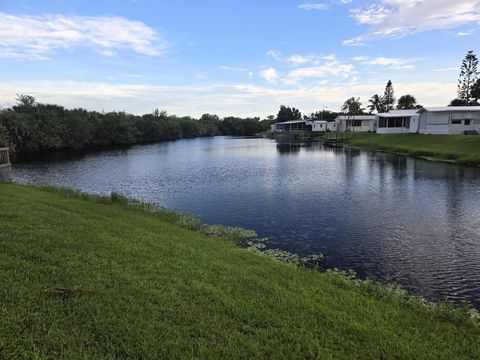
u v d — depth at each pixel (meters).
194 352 4.29
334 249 11.62
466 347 4.97
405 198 19.20
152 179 27.44
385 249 11.60
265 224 14.50
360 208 17.06
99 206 13.60
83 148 69.94
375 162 36.47
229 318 5.14
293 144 73.81
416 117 56.69
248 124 150.50
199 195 20.81
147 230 10.20
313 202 18.50
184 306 5.35
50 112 71.94
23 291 5.27
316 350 4.52
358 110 107.69
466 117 50.84
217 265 7.46
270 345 4.57
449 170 29.27
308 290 6.60
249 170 32.34
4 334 4.27
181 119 126.31
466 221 14.73
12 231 8.05
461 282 9.22
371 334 5.01
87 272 6.22
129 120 95.25
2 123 54.12
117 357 4.10
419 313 6.17
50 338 4.29
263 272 7.43
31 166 37.28
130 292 5.63
